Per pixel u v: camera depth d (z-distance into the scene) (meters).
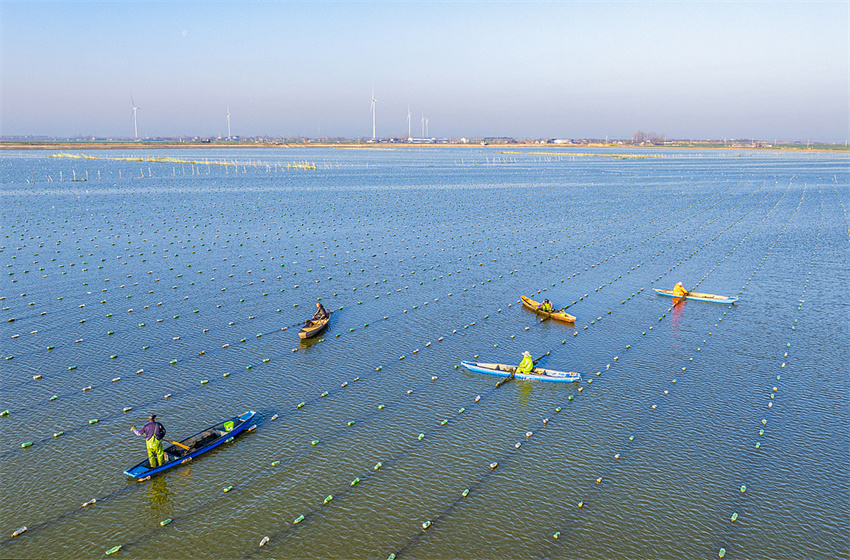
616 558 24.09
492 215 111.00
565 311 54.56
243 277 63.78
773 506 27.16
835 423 34.22
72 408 34.78
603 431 33.38
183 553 24.05
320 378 39.53
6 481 28.06
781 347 45.78
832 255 80.25
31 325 47.94
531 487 28.38
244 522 25.84
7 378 38.31
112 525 25.53
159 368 40.44
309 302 55.59
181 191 140.50
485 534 25.28
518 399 37.12
